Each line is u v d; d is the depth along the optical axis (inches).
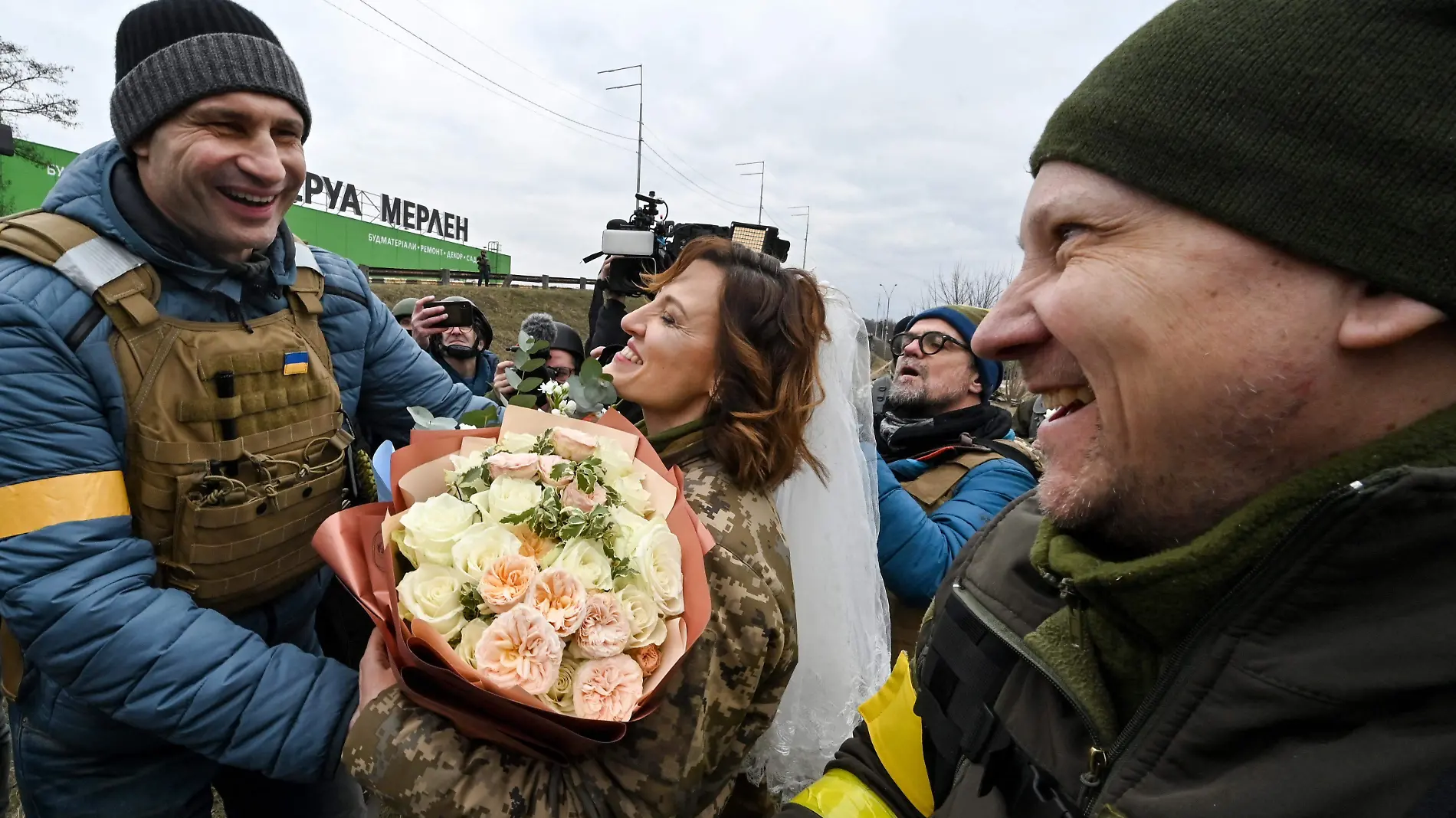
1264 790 18.4
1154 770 21.4
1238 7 20.0
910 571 69.0
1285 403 19.2
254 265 51.1
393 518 37.5
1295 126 18.0
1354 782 17.2
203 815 55.9
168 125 43.9
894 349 118.2
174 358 46.0
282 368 51.7
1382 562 17.7
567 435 43.4
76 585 40.4
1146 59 21.0
